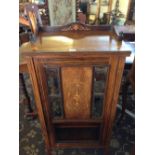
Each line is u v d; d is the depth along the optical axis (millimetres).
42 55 700
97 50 697
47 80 812
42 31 1059
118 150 1299
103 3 2172
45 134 1064
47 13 2320
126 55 701
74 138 1131
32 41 842
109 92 852
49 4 2256
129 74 1214
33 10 1205
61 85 831
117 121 1500
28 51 703
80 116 981
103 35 959
